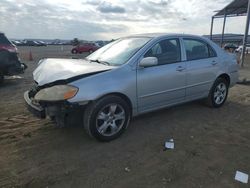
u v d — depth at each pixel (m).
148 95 4.59
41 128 4.72
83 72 3.96
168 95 4.93
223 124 5.08
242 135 4.59
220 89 6.09
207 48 5.76
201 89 5.60
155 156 3.79
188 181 3.20
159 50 4.80
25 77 10.71
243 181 3.22
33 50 42.22
